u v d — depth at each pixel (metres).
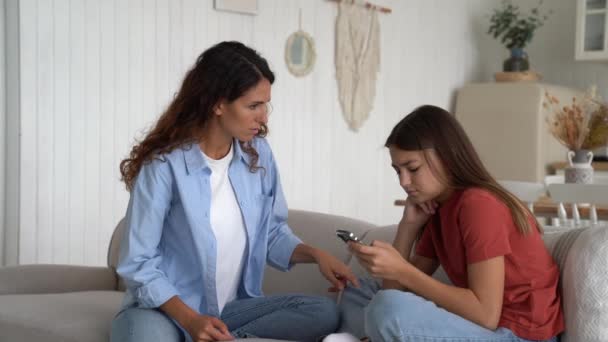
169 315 1.87
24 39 3.45
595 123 3.72
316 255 2.09
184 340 1.91
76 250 3.69
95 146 3.73
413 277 1.74
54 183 3.60
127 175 2.01
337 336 1.79
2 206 3.59
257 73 1.93
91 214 3.74
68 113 3.62
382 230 2.29
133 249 1.89
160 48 3.97
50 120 3.56
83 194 3.70
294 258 2.15
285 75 4.67
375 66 5.25
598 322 1.68
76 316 2.19
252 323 2.03
